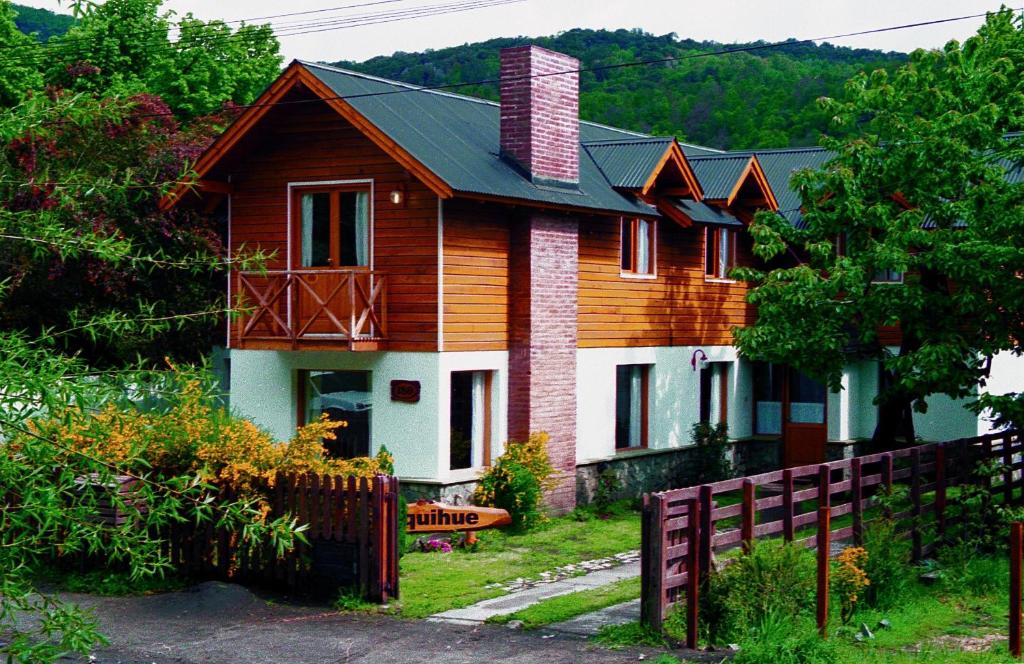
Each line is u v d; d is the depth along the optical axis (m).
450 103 21.44
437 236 17.94
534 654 10.84
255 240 19.64
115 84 33.53
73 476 6.34
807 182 20.47
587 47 73.75
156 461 13.59
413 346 18.16
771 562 11.17
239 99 40.66
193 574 14.23
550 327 19.72
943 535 14.93
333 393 19.23
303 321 19.12
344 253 19.00
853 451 26.02
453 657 10.86
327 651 11.19
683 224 22.95
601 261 21.53
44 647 6.30
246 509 7.06
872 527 12.83
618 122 58.97
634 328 22.47
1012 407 16.88
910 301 18.16
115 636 11.77
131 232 22.64
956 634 11.34
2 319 22.61
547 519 19.23
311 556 13.59
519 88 19.78
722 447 24.31
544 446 19.06
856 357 21.38
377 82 20.05
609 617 12.25
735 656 10.19
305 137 19.14
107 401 6.64
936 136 19.08
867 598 12.15
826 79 59.62
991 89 20.17
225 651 11.18
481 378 19.23
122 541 6.49
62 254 7.10
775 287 20.22
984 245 17.00
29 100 7.25
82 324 7.23
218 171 19.77
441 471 17.94
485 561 15.95
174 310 23.72
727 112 57.31
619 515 20.39
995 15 21.47
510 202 18.36
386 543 13.24
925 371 17.55
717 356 25.17
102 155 22.22
